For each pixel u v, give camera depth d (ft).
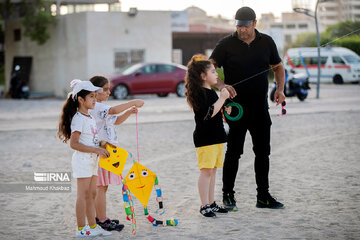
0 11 100.78
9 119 50.62
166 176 23.75
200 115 16.94
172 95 82.89
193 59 17.25
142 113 52.60
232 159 18.15
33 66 97.25
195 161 27.25
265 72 18.22
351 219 16.48
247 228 15.71
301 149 30.04
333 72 68.49
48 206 19.26
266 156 18.13
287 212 17.48
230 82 18.40
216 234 15.20
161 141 34.47
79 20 85.46
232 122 18.19
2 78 124.67
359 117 44.16
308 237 14.71
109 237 15.28
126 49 87.40
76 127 15.03
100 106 16.22
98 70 85.30
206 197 17.24
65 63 89.51
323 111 49.08
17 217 17.81
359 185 21.17
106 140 16.26
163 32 89.92
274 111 48.98
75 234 15.75
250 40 18.19
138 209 18.48
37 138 37.42
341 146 30.68
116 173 15.58
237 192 20.56
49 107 64.49
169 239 14.88
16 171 25.80
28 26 91.09
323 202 18.66
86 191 15.37
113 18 85.87
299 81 59.31
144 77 75.20
